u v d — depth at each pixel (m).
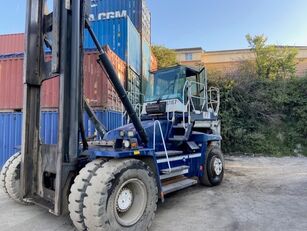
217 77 15.12
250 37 19.73
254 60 19.58
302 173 8.50
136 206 3.94
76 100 3.90
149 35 15.77
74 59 3.91
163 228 4.11
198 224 4.27
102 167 3.64
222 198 5.74
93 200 3.37
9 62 8.76
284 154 13.09
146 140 4.82
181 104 6.16
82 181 3.52
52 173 4.12
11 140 8.44
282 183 7.12
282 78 16.50
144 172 3.99
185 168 5.77
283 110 14.95
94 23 11.55
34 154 4.46
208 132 7.36
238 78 15.12
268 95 14.90
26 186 4.39
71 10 3.96
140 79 13.13
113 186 3.55
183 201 5.54
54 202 3.86
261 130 14.33
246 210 4.93
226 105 14.57
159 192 4.39
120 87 4.47
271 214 4.70
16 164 5.03
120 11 13.60
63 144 3.80
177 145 6.17
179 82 6.34
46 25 4.59
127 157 4.02
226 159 11.84
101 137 5.45
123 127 5.57
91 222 3.36
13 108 8.57
